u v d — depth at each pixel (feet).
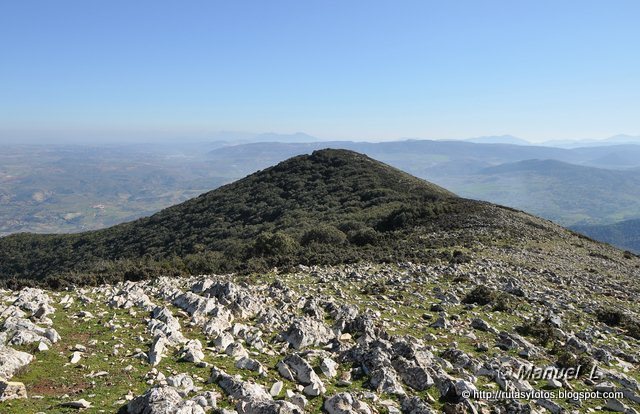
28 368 34.40
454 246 142.10
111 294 66.28
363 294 77.56
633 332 66.64
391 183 321.73
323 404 33.50
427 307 70.13
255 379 37.06
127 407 29.71
